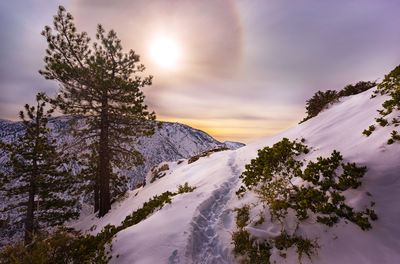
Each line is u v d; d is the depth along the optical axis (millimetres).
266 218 3871
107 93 10711
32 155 13859
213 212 5113
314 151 5562
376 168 3242
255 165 5711
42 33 9906
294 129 9453
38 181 14508
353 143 4598
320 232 2980
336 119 7211
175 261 3410
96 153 13703
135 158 12125
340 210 2916
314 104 12664
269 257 3090
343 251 2545
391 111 4539
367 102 6934
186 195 6266
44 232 4500
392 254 2197
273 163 5152
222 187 6496
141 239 4129
